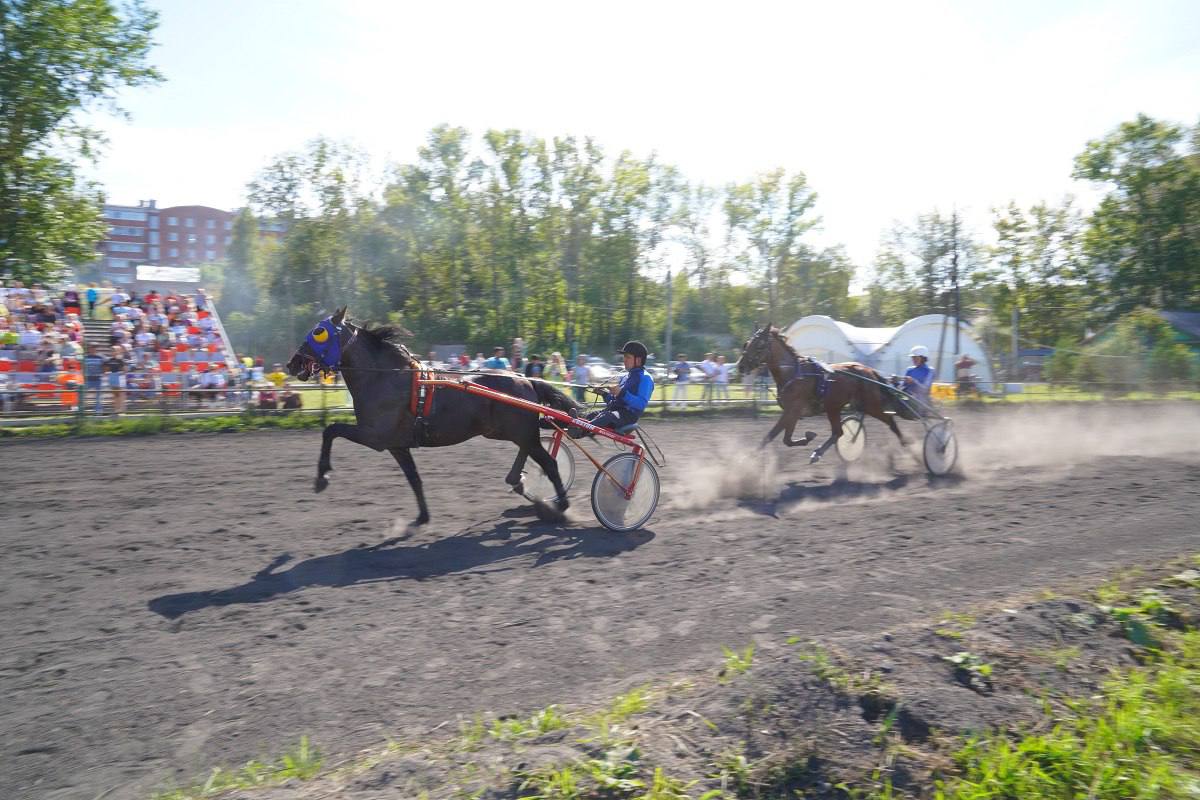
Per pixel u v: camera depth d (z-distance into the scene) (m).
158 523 8.84
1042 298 53.72
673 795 3.58
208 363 21.94
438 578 6.94
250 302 67.75
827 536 8.46
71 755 4.14
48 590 6.57
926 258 62.81
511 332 51.88
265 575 7.00
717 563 7.46
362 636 5.65
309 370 8.35
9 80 22.48
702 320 62.62
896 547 8.04
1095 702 4.59
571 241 53.25
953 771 3.88
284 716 4.54
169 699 4.72
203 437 16.42
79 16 23.17
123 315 23.56
